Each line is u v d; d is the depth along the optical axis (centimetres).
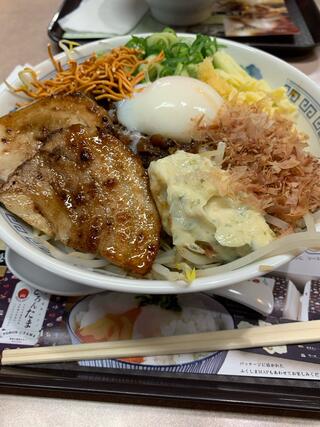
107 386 16
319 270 19
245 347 17
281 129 18
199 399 16
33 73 24
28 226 18
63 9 35
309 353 17
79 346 17
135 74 25
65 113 20
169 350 17
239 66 26
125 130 21
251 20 33
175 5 31
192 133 20
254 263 15
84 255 17
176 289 14
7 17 37
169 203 16
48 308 18
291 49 31
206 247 16
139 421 16
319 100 23
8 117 20
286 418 16
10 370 17
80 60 26
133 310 18
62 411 16
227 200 16
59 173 18
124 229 16
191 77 24
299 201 16
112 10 34
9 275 20
